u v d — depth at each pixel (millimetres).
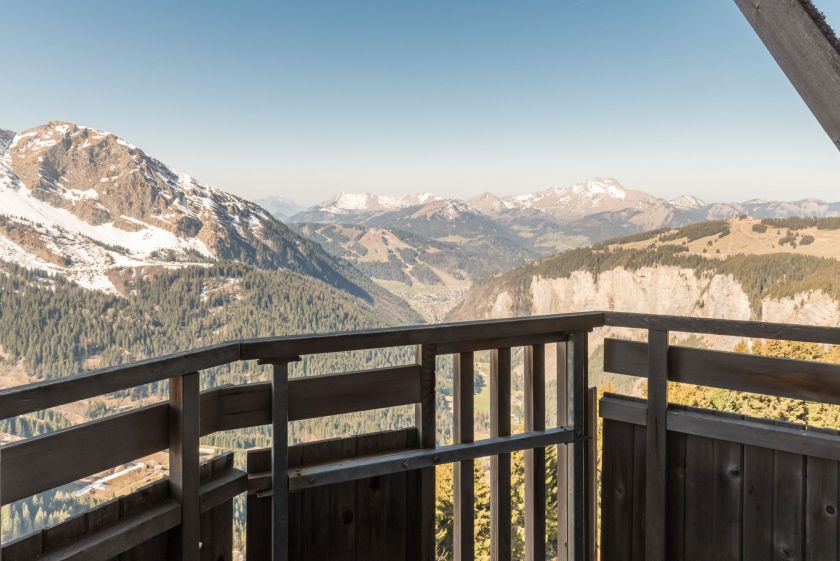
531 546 1905
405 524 1771
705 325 1760
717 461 1821
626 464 1972
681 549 1884
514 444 1816
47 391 1062
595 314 1910
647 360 1878
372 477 1714
